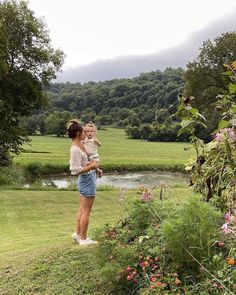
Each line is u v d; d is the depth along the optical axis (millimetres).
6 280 4035
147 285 3031
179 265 3109
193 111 3699
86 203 4781
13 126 28219
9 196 15578
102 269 3328
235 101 3600
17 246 6164
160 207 3812
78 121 4859
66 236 7078
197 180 3932
